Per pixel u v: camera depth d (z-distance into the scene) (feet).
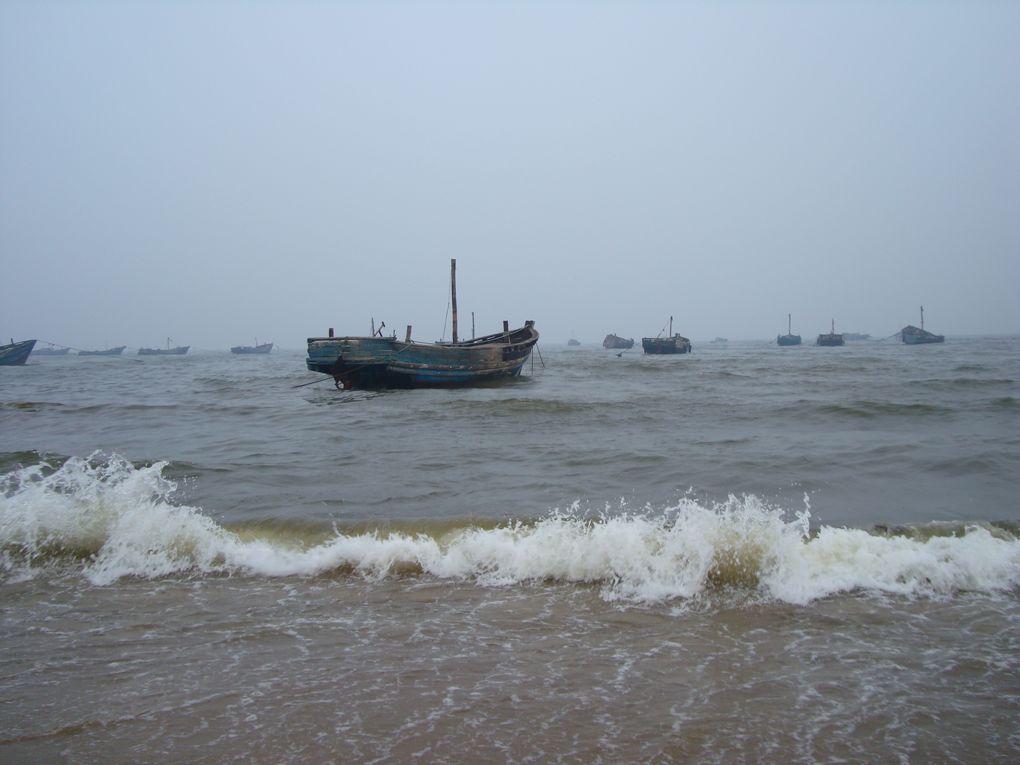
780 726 16.39
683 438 57.82
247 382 143.74
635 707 17.29
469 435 62.39
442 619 22.86
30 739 16.10
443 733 16.21
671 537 27.32
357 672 19.21
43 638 21.62
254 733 16.28
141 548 29.07
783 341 485.56
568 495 38.81
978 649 20.24
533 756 15.29
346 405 88.43
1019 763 14.96
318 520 32.76
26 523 30.30
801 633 21.52
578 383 123.85
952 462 45.09
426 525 31.81
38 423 75.31
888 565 25.80
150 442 60.34
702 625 22.20
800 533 28.55
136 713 17.19
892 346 428.97
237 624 22.58
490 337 128.06
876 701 17.48
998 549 26.61
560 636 21.47
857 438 55.67
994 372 131.13
